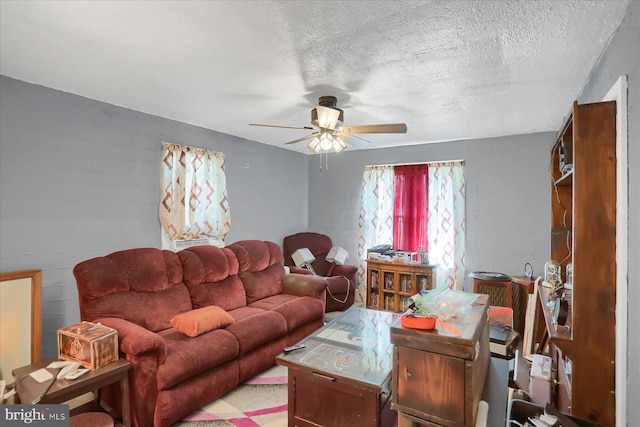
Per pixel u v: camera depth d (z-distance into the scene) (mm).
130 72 2334
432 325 1260
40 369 1810
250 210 4523
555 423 1420
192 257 3004
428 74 2301
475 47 1923
